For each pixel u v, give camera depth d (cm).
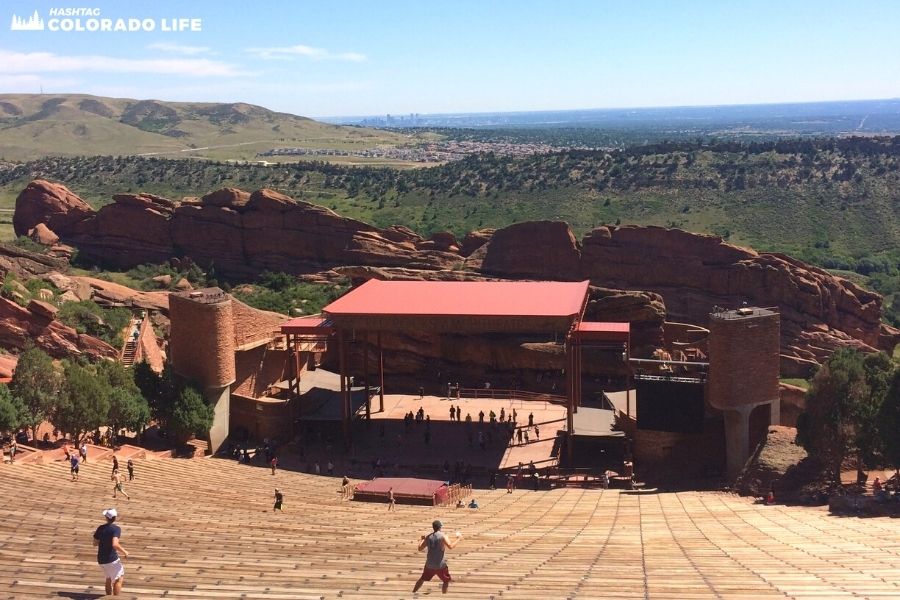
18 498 3350
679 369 6550
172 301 5681
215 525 3191
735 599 1995
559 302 5694
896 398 4116
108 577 1850
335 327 5869
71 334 6612
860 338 8025
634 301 7106
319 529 3275
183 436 5453
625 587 2156
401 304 5784
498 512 4128
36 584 1967
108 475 4278
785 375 7606
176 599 1917
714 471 5269
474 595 2031
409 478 4903
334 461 5528
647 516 3931
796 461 4716
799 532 3244
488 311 5497
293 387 6294
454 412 6450
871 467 4456
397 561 2520
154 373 5597
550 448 5706
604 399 6531
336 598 1970
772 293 8019
